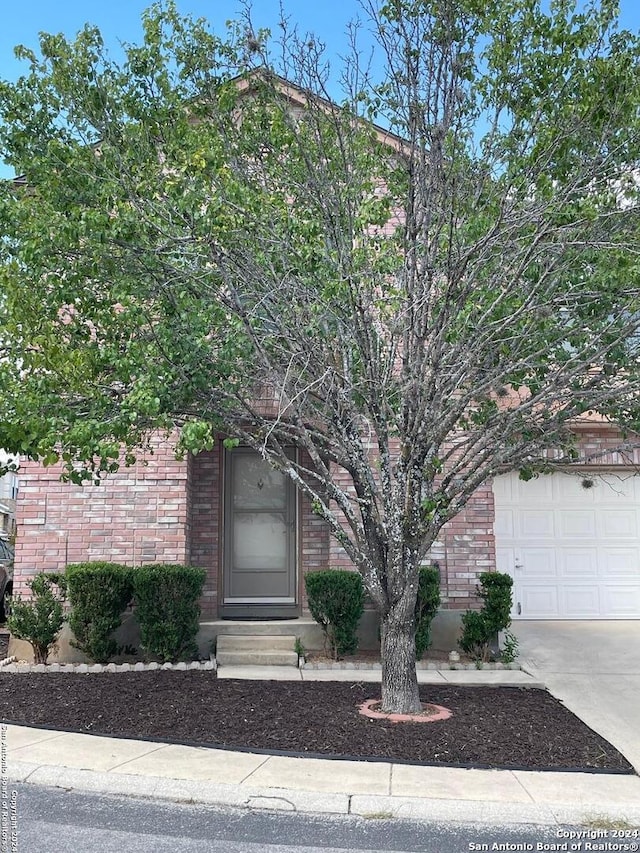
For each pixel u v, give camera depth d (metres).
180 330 6.25
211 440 5.50
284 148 7.61
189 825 4.94
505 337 6.76
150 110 7.31
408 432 6.85
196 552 10.76
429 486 7.04
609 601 11.71
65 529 10.11
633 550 11.79
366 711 7.17
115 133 7.05
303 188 7.13
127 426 5.79
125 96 7.24
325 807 5.14
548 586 11.73
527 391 9.58
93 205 6.66
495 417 7.07
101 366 6.12
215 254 6.34
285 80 7.69
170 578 9.34
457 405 6.90
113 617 9.38
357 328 6.67
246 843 4.67
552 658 9.55
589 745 6.39
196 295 6.61
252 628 9.95
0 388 5.92
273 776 5.60
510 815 5.03
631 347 6.89
